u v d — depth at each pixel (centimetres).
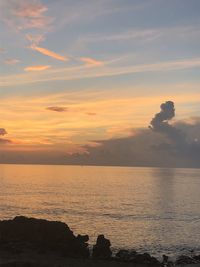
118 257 4797
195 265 4678
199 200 12781
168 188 18038
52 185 19000
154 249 5791
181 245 6109
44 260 4291
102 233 6838
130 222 8131
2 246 4700
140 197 13525
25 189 16000
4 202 10962
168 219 8638
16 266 3831
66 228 5134
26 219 5272
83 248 4844
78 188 17288
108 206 10800
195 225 7919
